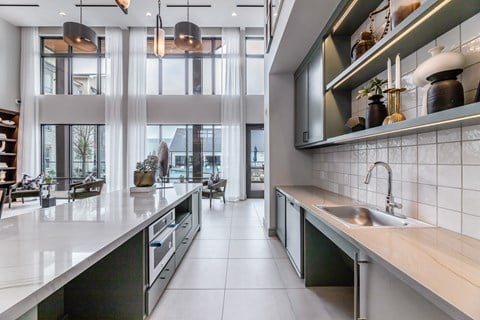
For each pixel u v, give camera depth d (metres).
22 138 8.09
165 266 2.43
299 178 4.16
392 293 1.09
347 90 2.73
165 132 8.33
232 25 7.77
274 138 4.16
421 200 1.74
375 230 1.52
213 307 2.20
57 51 8.36
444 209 1.54
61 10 6.98
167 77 8.36
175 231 2.85
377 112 1.97
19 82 8.09
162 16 7.18
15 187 7.05
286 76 4.16
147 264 1.97
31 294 0.80
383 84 2.10
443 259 1.07
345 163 2.95
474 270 0.96
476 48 1.30
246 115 8.25
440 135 1.56
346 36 2.71
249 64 8.31
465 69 1.36
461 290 0.81
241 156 8.10
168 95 8.21
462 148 1.40
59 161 8.34
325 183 3.58
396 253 1.14
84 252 1.15
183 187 3.91
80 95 8.16
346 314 2.11
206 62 8.38
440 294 0.79
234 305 2.23
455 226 1.46
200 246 3.74
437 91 1.28
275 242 3.90
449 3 1.19
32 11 7.05
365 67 2.08
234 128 8.03
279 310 2.16
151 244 2.02
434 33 1.50
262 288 2.52
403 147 1.92
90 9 6.90
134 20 7.47
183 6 6.65
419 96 1.73
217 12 7.01
